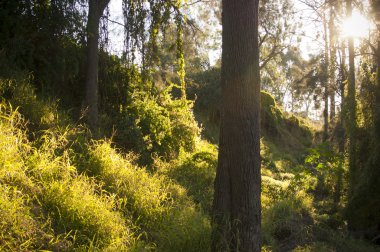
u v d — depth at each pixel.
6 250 4.54
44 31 10.34
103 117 11.63
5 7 10.08
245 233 6.45
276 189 14.04
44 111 8.43
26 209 5.15
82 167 7.52
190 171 11.84
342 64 20.11
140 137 11.62
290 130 35.19
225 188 6.64
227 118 6.67
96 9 11.28
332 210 13.99
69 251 5.11
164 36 13.52
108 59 12.52
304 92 23.70
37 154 6.57
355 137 14.32
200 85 27.33
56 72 10.47
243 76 6.58
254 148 6.60
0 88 8.11
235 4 6.65
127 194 7.33
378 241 12.27
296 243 10.31
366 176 12.88
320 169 15.13
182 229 6.32
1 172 5.58
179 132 14.14
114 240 5.61
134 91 13.20
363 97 14.52
